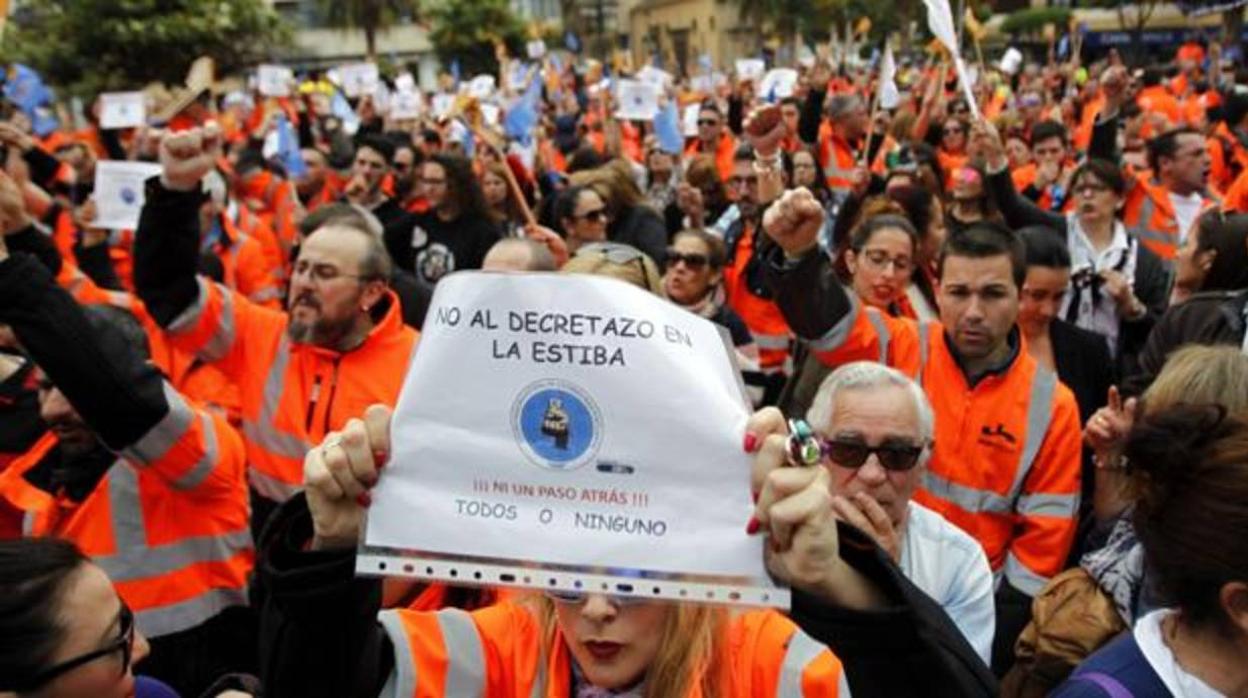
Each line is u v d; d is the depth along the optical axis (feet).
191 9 72.84
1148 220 25.27
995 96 51.08
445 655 6.21
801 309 12.01
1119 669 6.41
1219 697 6.22
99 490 11.59
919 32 97.14
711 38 158.30
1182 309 14.58
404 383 5.72
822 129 36.63
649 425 5.51
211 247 25.95
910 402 9.82
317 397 14.01
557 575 5.55
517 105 35.09
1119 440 10.76
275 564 5.89
